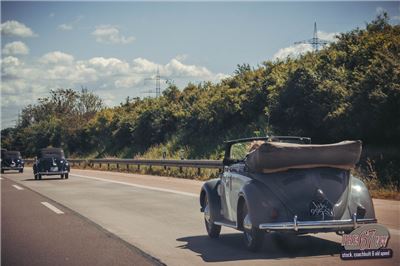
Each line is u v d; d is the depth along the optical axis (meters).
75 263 7.67
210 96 38.97
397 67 18.48
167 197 16.94
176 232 10.34
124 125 48.12
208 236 9.80
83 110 90.88
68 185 24.20
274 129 24.94
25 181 28.83
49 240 9.72
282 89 24.88
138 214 13.08
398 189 14.50
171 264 7.38
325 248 8.12
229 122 32.38
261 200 7.51
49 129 75.19
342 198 7.46
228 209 8.85
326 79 23.09
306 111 23.14
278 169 7.50
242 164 8.55
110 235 10.11
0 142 105.81
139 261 7.68
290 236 9.17
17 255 8.35
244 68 38.25
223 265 7.18
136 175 30.56
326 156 7.46
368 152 18.45
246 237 8.06
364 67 22.06
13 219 12.82
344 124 19.86
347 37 26.52
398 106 17.59
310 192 7.43
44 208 15.04
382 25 25.97
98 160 43.19
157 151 37.97
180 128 38.50
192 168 26.62
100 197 17.78
